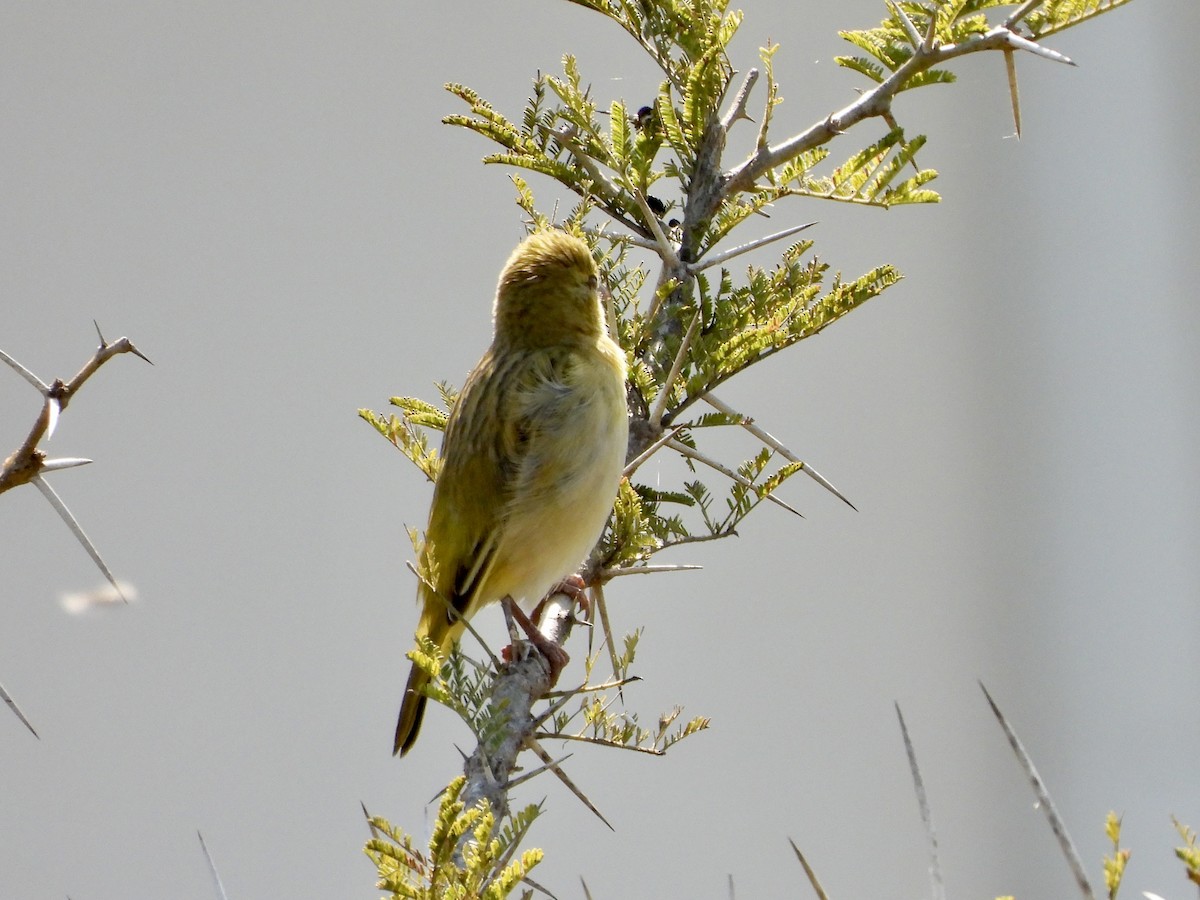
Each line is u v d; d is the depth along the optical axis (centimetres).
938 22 658
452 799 410
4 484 421
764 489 683
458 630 793
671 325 732
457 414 814
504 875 406
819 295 711
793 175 709
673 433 697
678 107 761
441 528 800
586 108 734
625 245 821
